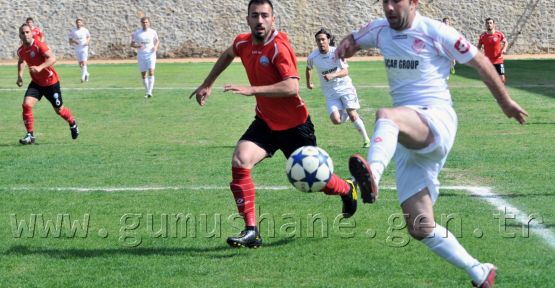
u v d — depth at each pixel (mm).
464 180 17141
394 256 11508
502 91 9219
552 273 10500
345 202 11914
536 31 76688
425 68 9367
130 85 46812
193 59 75375
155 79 50938
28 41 23875
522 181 16922
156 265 11242
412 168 9398
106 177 18094
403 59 9430
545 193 15617
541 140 23391
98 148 23016
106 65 68375
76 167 19562
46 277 10711
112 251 12008
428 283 10234
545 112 30750
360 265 11094
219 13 76875
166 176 18141
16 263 11398
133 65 68062
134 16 76562
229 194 15977
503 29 76688
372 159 8305
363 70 57875
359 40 9852
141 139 24922
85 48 50281
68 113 24531
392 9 9219
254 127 12664
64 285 10336
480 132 25344
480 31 76500
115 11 76500
